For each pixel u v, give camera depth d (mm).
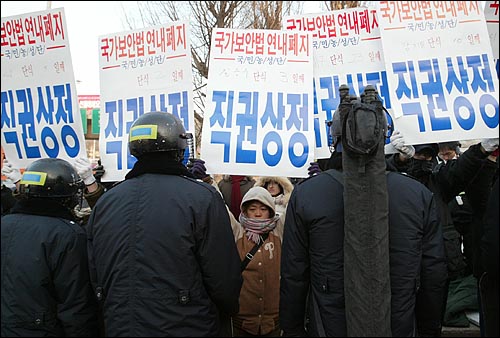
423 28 3273
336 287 2225
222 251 2297
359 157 2080
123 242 2205
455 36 3242
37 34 3574
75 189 2607
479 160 2938
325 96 3457
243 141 3326
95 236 2301
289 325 2420
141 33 3480
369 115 2070
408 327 2188
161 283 2160
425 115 3193
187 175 2453
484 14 3299
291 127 3332
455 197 3596
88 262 2363
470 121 3164
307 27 3502
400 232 2223
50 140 3566
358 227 2064
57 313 2359
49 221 2416
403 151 3121
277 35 3418
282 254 2451
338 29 3465
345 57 3449
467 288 3475
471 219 3307
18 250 2314
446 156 4047
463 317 3453
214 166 3322
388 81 3254
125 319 2154
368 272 2035
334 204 2279
